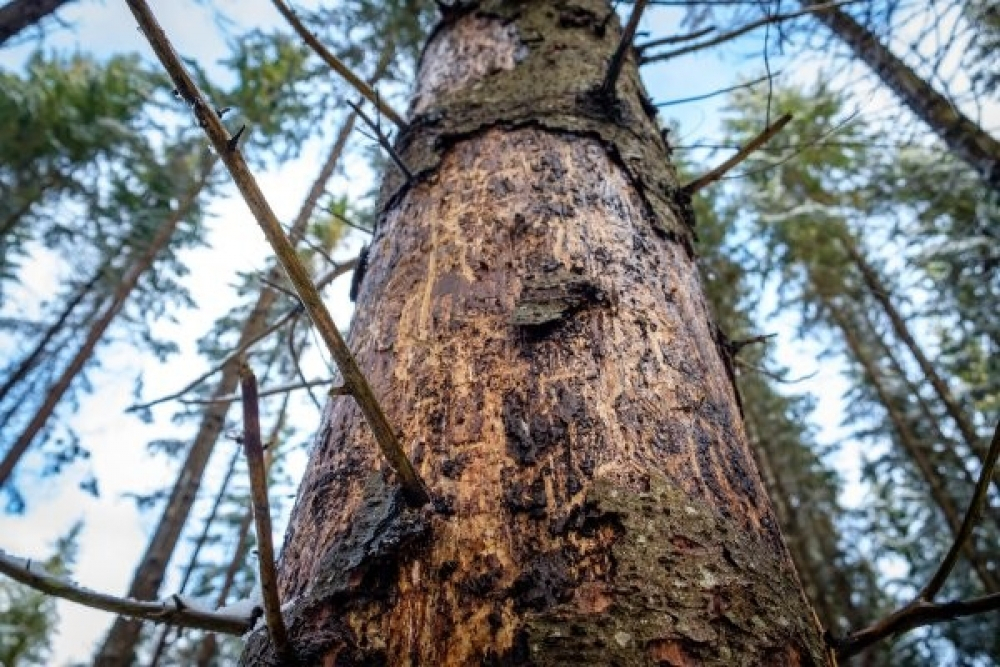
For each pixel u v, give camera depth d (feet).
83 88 20.45
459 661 1.24
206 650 17.83
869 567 21.21
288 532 1.69
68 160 20.59
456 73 3.12
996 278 13.53
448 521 1.43
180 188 22.17
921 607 1.73
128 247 21.83
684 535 1.38
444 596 1.33
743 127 18.37
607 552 1.34
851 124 6.14
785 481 20.70
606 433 1.55
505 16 3.42
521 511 1.42
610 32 3.53
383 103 3.18
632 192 2.37
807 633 1.36
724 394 1.92
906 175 14.21
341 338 1.35
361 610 1.34
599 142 2.48
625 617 1.24
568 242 2.02
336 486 1.62
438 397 1.67
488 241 2.06
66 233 21.31
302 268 1.32
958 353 18.52
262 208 1.30
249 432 1.29
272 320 16.02
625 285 1.94
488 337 1.77
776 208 18.43
